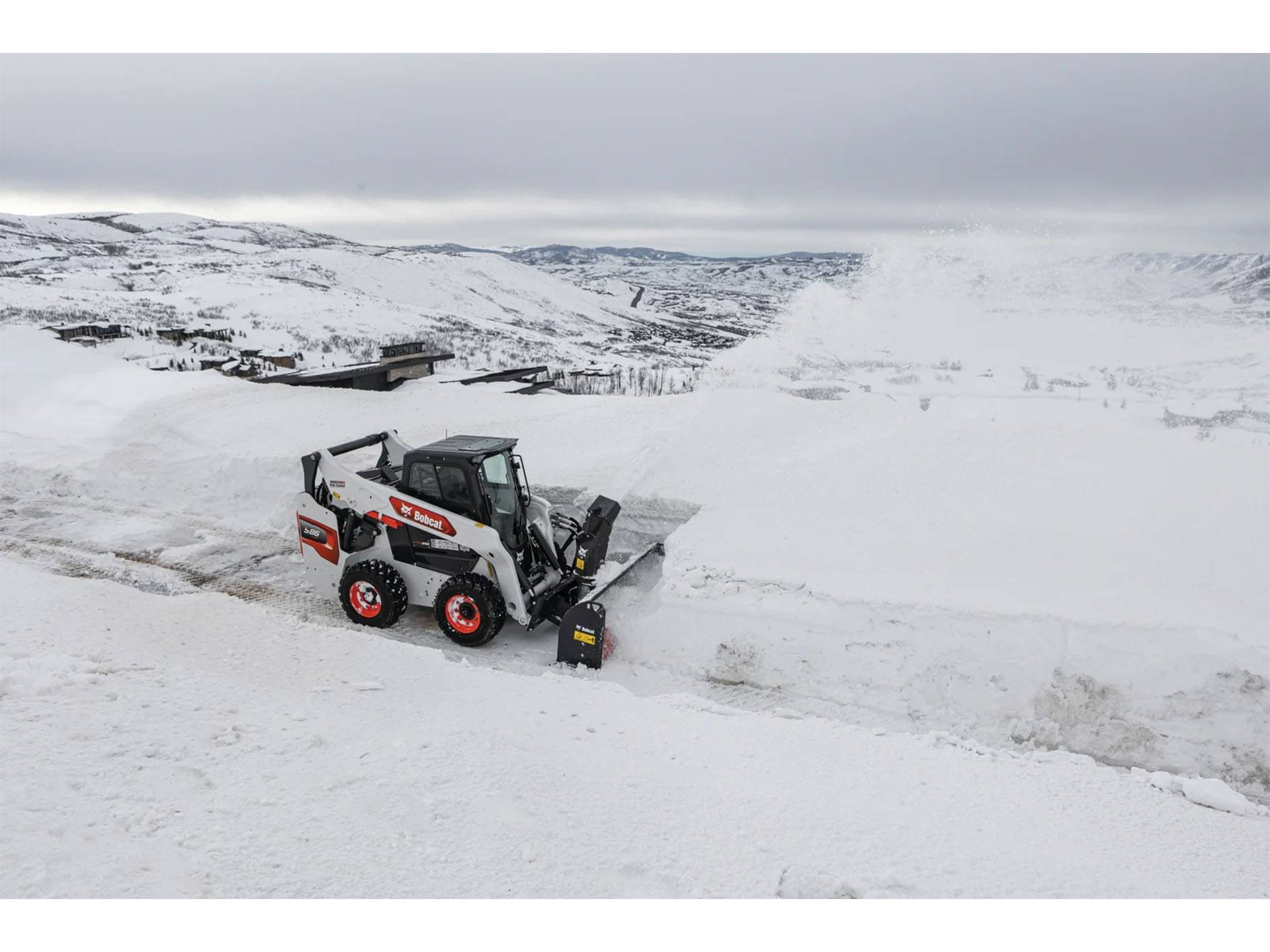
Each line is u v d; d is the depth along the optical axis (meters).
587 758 5.17
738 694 7.86
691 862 3.99
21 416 14.92
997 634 7.44
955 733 7.18
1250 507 8.66
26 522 11.74
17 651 5.95
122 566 10.30
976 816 4.79
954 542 8.80
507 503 8.91
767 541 9.27
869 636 7.82
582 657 8.17
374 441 9.84
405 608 9.07
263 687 6.02
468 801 4.36
